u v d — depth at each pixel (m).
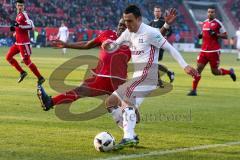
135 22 15.24
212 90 34.00
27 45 32.25
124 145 14.75
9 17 100.00
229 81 41.81
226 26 128.62
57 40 16.83
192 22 124.06
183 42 115.81
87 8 112.69
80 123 19.52
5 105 23.66
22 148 14.80
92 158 13.79
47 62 56.47
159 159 13.91
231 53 111.56
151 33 15.26
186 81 39.94
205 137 17.48
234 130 19.08
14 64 33.12
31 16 105.19
